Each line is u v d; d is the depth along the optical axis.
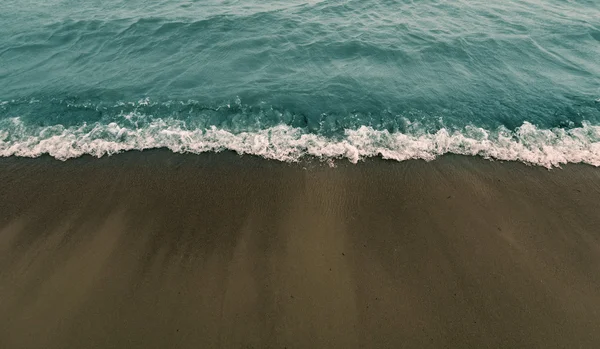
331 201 6.36
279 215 6.08
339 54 10.78
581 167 7.02
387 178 6.84
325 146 7.57
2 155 7.29
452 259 5.42
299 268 5.27
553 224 5.94
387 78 9.70
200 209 6.18
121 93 9.12
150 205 6.25
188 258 5.39
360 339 4.53
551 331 4.62
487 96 8.92
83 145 7.55
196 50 10.95
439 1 14.34
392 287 5.06
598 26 11.94
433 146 7.57
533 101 8.69
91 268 5.25
